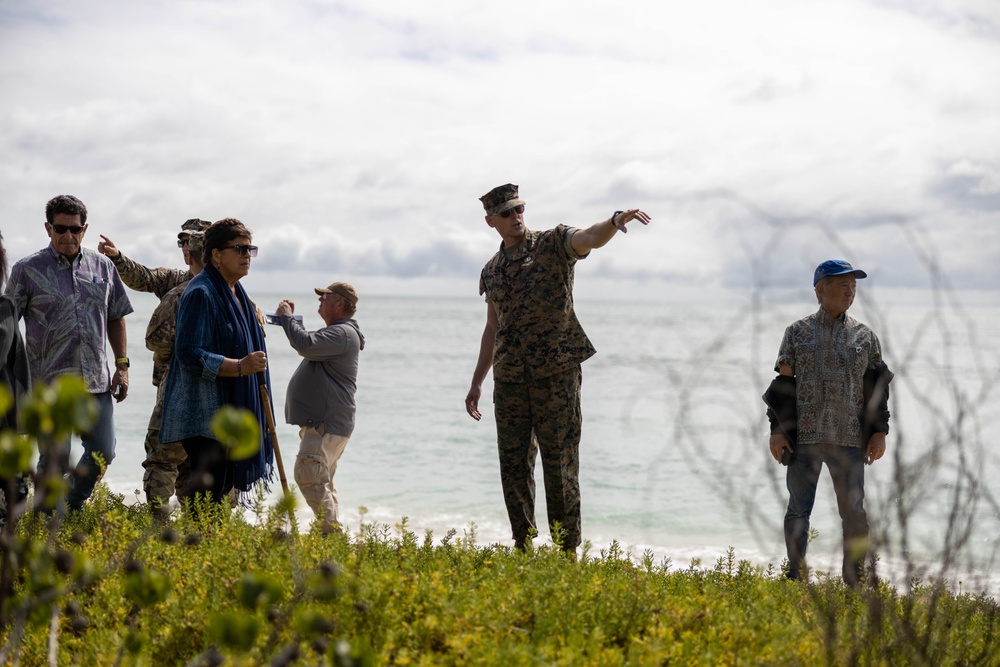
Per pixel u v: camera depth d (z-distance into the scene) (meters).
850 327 6.21
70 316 6.85
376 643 3.59
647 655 3.51
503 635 3.67
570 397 6.48
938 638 3.55
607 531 10.25
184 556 4.36
